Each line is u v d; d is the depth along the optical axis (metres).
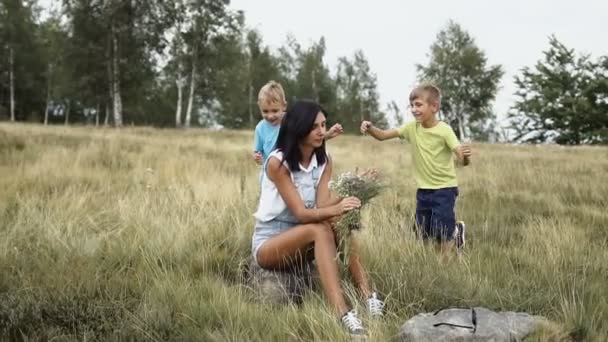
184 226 5.48
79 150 12.20
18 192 7.20
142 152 13.27
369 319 3.63
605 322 3.58
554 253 5.17
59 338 3.39
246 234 5.39
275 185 4.22
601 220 7.11
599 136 49.75
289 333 3.46
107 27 36.25
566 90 52.22
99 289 4.08
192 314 3.71
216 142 19.94
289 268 4.25
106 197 7.47
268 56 54.44
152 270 4.55
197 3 38.31
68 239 5.24
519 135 54.31
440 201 5.32
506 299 3.96
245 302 3.96
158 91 53.59
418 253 4.82
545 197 8.80
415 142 5.45
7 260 4.60
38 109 54.25
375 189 4.19
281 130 4.27
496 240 6.09
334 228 4.12
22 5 48.19
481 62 53.09
